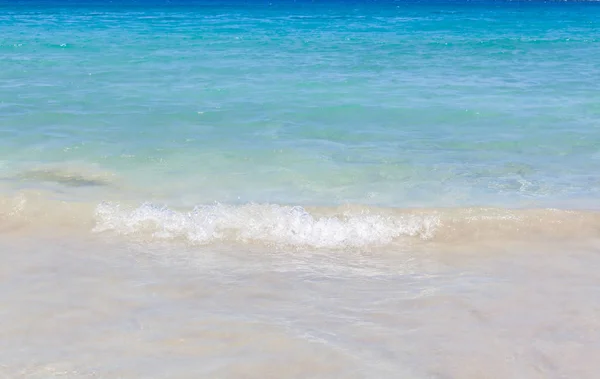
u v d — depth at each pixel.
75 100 13.38
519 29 33.38
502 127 11.55
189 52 21.42
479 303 5.38
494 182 8.61
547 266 6.12
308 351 4.61
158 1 71.50
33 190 7.68
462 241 6.70
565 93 14.67
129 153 9.75
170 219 6.98
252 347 4.66
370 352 4.62
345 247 6.56
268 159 9.55
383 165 9.32
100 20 37.56
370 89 15.08
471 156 9.81
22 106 12.70
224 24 34.97
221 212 7.07
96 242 6.56
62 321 5.00
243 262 6.19
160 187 8.31
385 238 6.74
